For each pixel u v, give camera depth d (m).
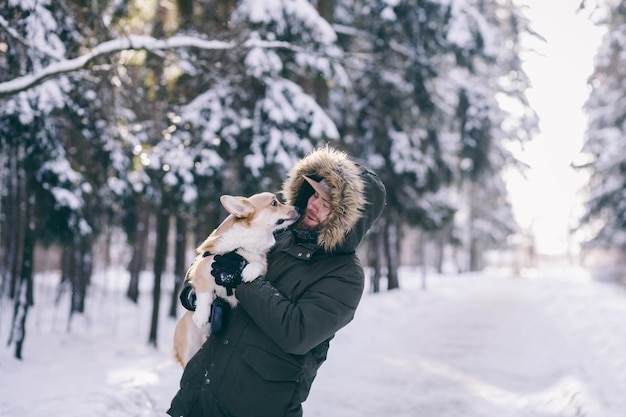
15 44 7.90
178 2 10.84
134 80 10.62
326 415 6.07
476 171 20.84
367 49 16.50
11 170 13.18
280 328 2.50
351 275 2.72
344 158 2.92
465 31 14.62
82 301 16.36
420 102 17.05
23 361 9.82
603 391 6.33
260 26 10.50
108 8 9.52
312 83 13.57
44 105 8.77
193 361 2.79
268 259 2.93
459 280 30.52
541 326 12.66
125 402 5.14
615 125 22.06
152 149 10.99
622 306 14.33
